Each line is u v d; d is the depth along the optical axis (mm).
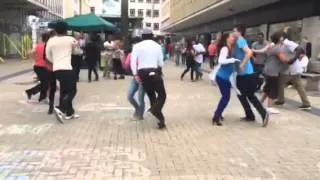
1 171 6598
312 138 9055
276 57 12273
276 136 9188
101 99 14383
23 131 9391
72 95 10703
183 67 36156
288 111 12461
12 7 46219
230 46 10000
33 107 12570
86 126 9984
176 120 10852
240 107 12914
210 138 8914
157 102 9680
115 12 53938
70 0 77625
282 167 6973
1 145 8188
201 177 6379
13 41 46375
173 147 8141
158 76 9641
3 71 26531
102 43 27188
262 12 35500
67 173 6508
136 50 9711
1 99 14102
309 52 25047
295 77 12719
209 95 15906
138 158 7352
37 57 12977
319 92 16844
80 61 20344
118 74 24078
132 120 10750
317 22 26203
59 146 8125
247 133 9438
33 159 7242
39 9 50969
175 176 6406
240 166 6977
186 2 56562
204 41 60688
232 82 10172
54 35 10969
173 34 95562
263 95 12734
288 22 30312
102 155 7516
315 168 6949
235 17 44250
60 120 10273
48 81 11945
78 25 26094
